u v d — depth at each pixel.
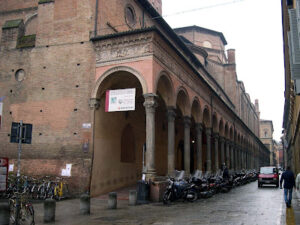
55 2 21.16
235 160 44.59
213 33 51.62
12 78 21.34
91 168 18.22
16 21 22.58
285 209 14.00
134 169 23.89
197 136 26.92
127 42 18.55
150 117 17.44
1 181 12.90
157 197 16.69
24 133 12.27
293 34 8.97
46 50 20.77
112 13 21.67
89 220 11.20
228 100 51.72
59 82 19.97
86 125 18.78
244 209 13.97
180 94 23.28
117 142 21.53
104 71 18.88
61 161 18.84
